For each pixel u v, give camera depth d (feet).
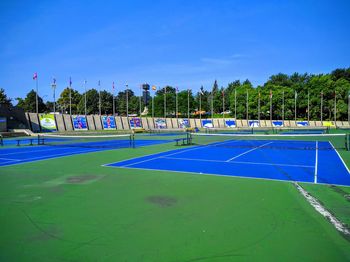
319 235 20.20
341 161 56.24
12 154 71.10
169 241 19.30
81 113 353.51
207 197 29.99
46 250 18.22
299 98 317.22
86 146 94.12
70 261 16.84
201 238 19.77
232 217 23.85
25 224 22.61
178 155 67.21
